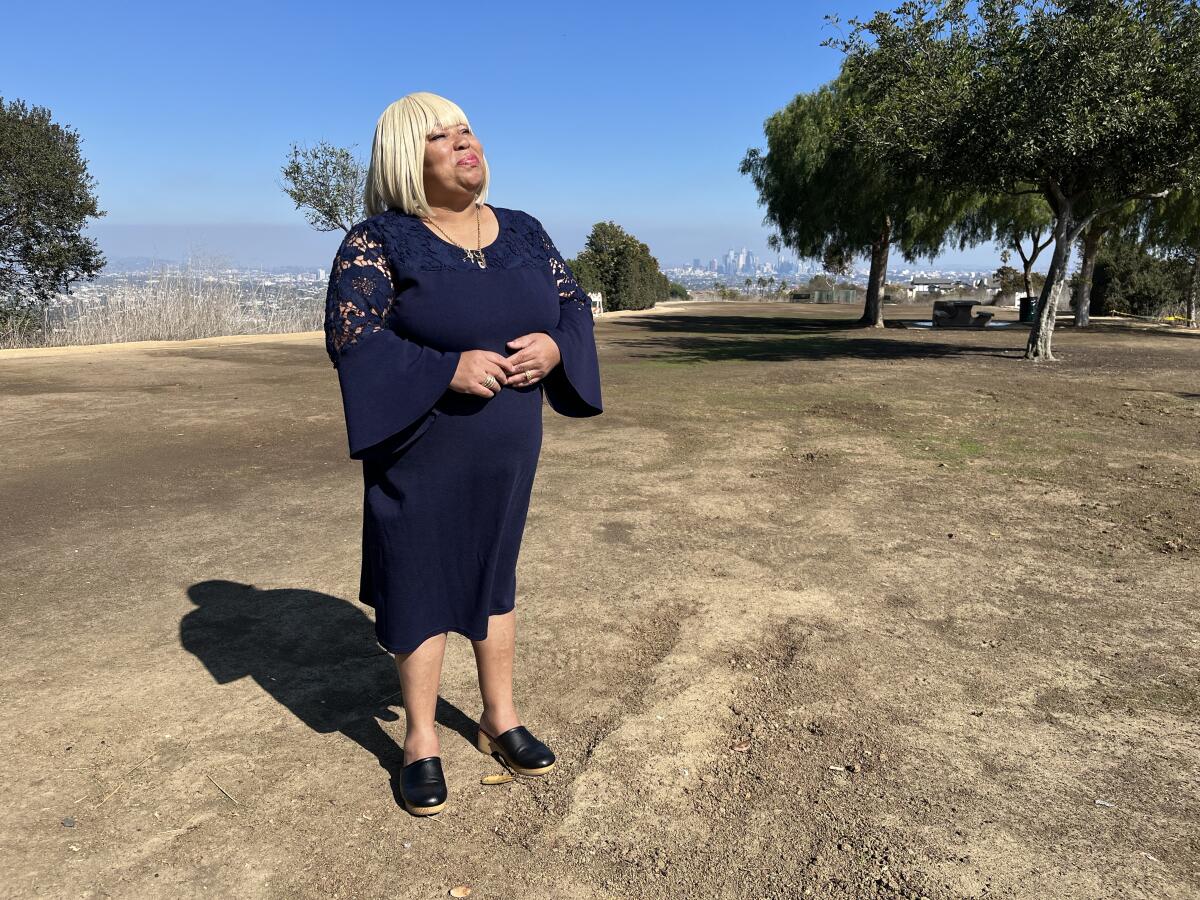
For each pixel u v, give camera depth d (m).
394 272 1.92
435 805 2.03
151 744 2.33
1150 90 11.88
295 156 20.12
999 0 12.81
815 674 2.77
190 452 6.20
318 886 1.79
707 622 3.18
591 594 3.46
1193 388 10.09
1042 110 11.87
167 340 16.56
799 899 1.75
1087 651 2.96
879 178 22.39
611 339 19.16
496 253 2.01
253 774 2.19
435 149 1.92
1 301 16.70
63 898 1.74
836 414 8.07
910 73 13.76
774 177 26.48
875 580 3.64
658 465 5.85
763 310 40.31
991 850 1.90
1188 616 3.26
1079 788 2.14
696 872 1.83
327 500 4.89
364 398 1.86
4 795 2.08
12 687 2.65
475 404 1.96
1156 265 32.66
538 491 5.11
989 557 3.95
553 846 1.92
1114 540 4.20
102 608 3.30
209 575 3.67
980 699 2.61
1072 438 6.91
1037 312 13.89
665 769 2.23
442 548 2.05
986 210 26.31
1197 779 2.18
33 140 16.64
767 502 4.89
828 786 2.15
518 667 2.82
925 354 14.98
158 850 1.89
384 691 2.66
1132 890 1.77
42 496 4.97
